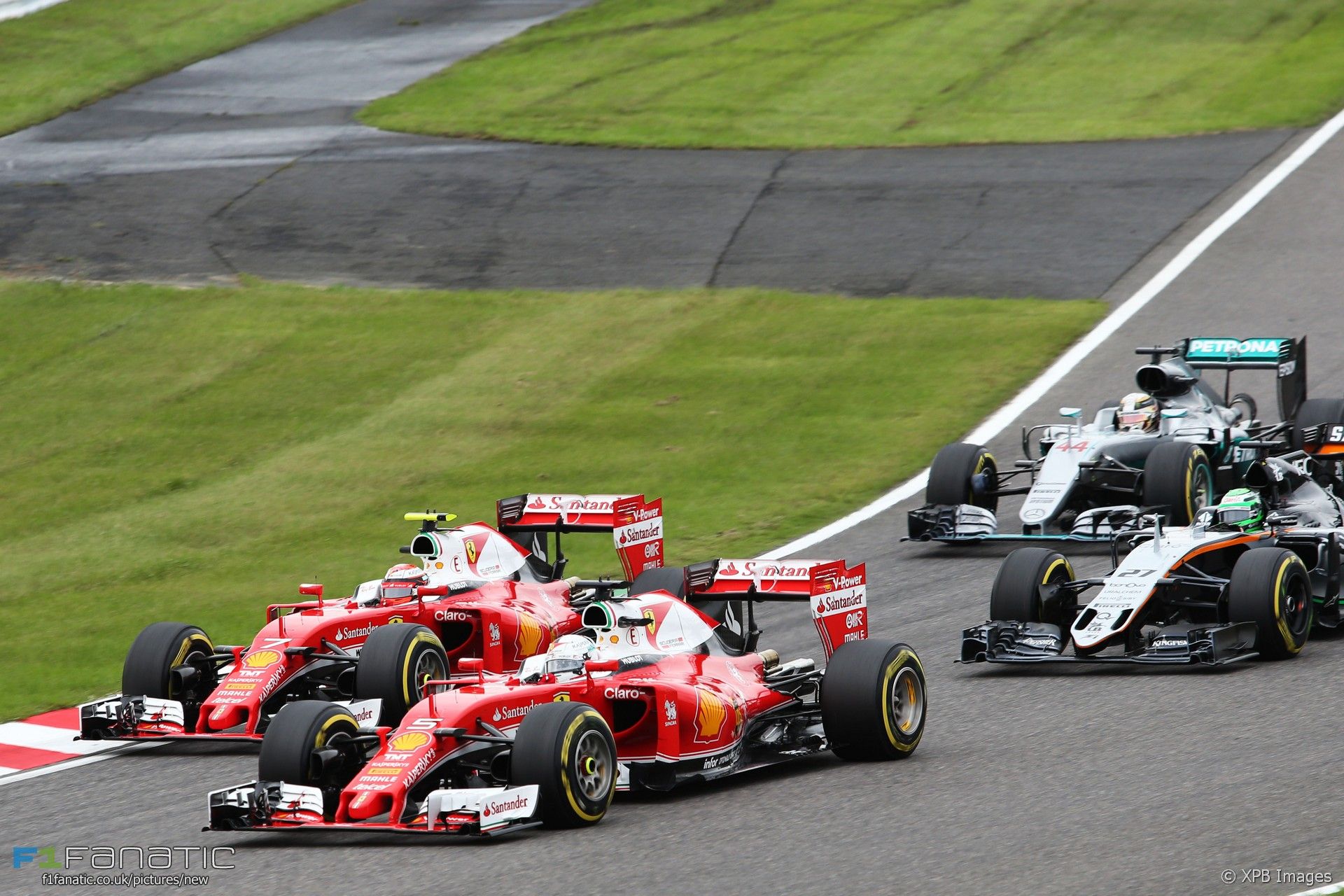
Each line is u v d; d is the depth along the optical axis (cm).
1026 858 3123
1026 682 4734
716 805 3681
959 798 3600
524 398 9562
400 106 17025
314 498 8119
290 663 4581
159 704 4503
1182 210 12519
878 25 19225
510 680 3856
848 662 4003
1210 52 17550
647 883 3102
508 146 15325
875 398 9225
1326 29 18100
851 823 3450
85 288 11875
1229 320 10144
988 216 12662
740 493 7831
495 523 7481
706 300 11169
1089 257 11631
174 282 11962
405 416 9375
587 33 19812
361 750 3709
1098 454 6550
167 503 8225
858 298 11062
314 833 3666
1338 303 10275
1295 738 3866
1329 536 5062
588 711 3553
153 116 17112
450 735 3519
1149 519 5191
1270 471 5438
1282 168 13325
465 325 10956
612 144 15212
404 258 12400
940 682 4812
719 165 14400
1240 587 4647
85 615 6462
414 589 5000
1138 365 9375
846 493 7719
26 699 5322
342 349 10606
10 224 13488
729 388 9525
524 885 3123
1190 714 4184
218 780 4225
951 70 17375
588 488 8031
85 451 9162
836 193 13412
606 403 9412
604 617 3959
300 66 19138
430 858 3350
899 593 6025
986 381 9356
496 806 3356
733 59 18162
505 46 19462
